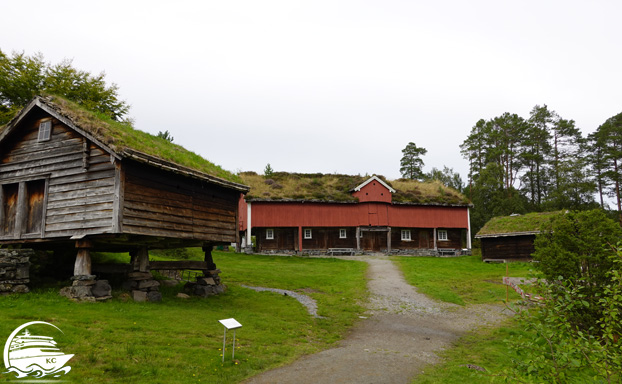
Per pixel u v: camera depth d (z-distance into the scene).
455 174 73.69
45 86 29.52
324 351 11.87
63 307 11.96
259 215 41.47
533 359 5.86
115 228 13.13
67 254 17.38
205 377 8.63
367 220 43.53
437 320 17.00
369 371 10.02
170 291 17.53
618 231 12.29
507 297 20.80
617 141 60.66
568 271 12.09
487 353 12.15
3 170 15.55
